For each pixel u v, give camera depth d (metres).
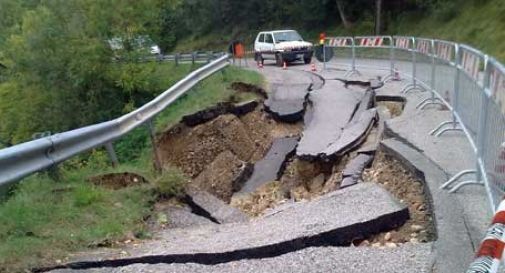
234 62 33.62
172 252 5.66
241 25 58.12
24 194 7.46
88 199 7.41
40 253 5.72
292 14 52.09
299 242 5.76
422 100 13.66
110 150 9.62
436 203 6.39
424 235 5.91
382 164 9.35
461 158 8.30
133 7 25.70
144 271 5.23
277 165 13.03
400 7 42.41
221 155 14.25
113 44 25.53
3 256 5.53
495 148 5.73
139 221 7.23
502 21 30.81
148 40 26.20
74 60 25.11
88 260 5.55
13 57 26.80
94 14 25.42
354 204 6.87
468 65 8.21
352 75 21.84
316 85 20.14
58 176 8.18
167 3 28.52
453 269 4.75
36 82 27.02
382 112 14.29
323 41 28.62
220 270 5.18
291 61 30.47
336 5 48.59
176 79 26.66
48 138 7.36
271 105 16.77
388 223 6.22
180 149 15.27
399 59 19.06
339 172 10.49
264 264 5.25
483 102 6.59
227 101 17.03
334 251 5.43
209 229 7.04
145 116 11.34
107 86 25.80
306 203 7.50
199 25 62.00
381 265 4.99
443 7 36.75
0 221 6.30
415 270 4.81
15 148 6.55
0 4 34.72
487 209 6.16
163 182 8.55
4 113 28.33
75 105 26.16
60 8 25.61
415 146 9.18
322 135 12.53
